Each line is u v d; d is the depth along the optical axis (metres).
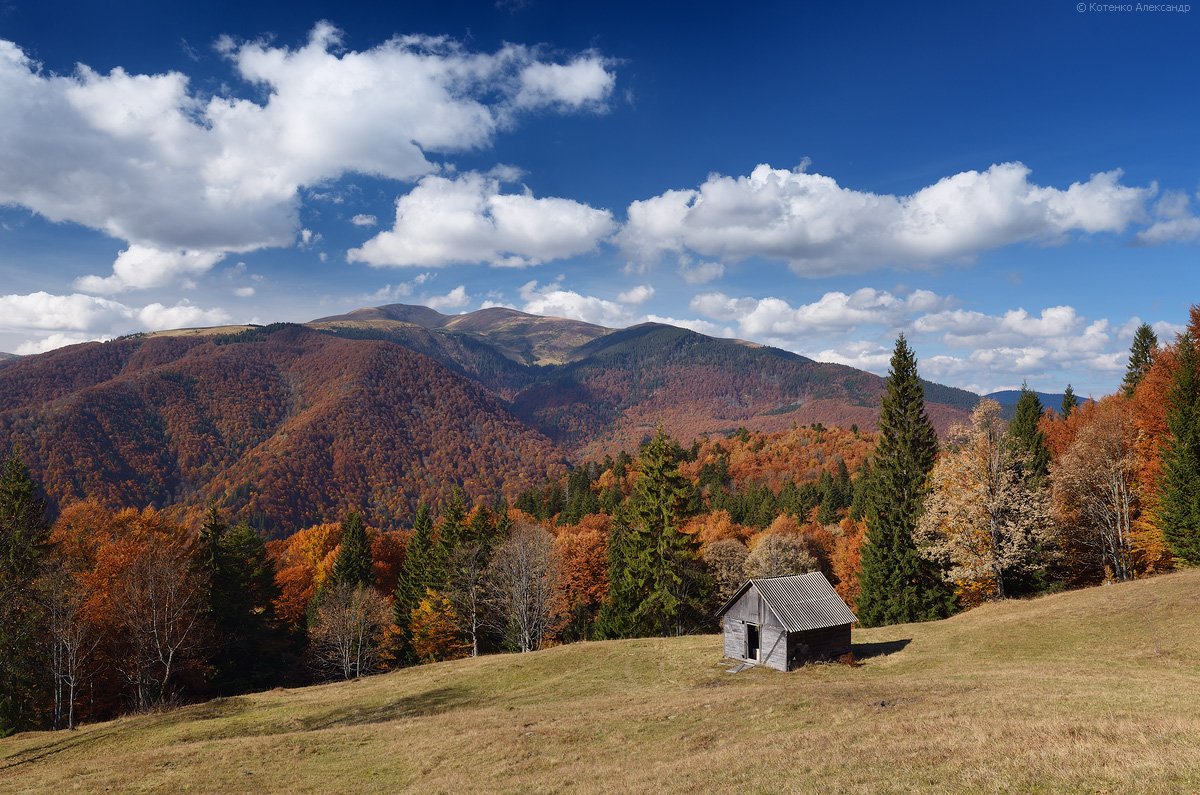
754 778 18.27
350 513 91.56
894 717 23.48
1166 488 49.72
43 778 28.97
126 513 70.62
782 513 134.88
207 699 59.75
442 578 77.38
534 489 193.62
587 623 87.88
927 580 58.59
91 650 50.69
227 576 65.44
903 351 62.31
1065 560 58.12
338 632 68.50
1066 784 14.02
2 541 45.12
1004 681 29.53
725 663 44.00
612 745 26.39
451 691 45.28
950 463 55.00
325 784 25.48
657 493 64.94
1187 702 21.52
